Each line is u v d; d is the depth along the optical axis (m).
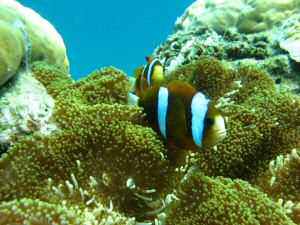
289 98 0.32
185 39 0.68
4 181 0.25
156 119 0.27
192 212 0.24
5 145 0.29
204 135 0.23
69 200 0.25
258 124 0.31
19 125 0.30
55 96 0.35
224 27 0.72
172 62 0.63
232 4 0.73
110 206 0.26
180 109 0.24
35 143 0.27
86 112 0.29
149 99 0.27
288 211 0.24
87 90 0.34
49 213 0.20
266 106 0.32
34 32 0.46
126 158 0.26
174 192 0.26
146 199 0.26
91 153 0.27
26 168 0.26
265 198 0.23
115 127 0.27
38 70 0.38
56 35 0.56
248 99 0.36
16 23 0.41
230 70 0.41
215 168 0.29
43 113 0.31
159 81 0.38
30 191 0.25
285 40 0.59
